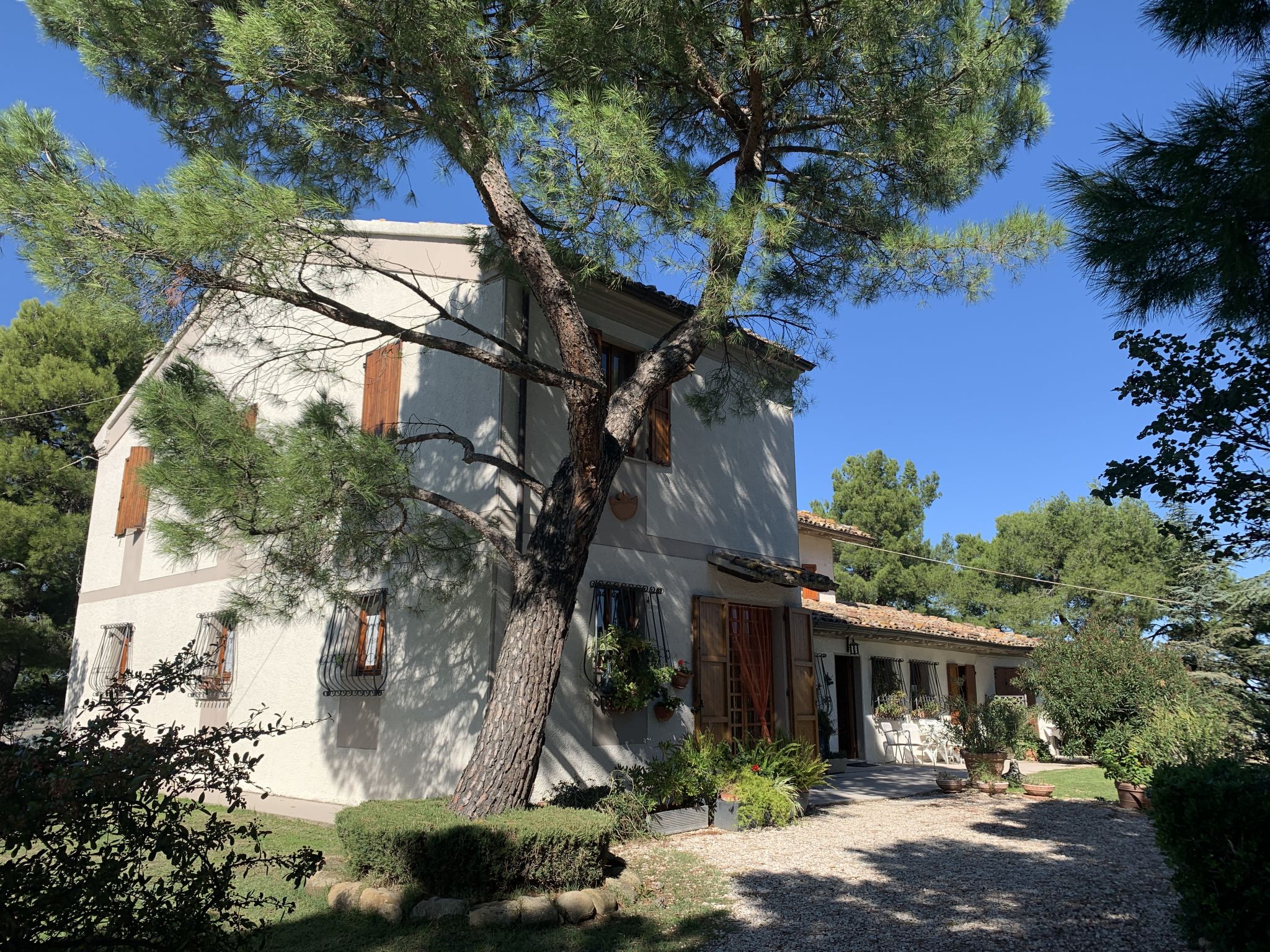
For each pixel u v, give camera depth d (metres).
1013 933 5.18
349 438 6.30
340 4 5.65
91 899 2.96
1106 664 11.77
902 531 29.25
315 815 9.03
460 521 8.50
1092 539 24.22
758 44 7.16
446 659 8.45
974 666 19.20
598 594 9.27
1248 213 3.57
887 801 10.75
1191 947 4.88
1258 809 4.55
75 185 5.24
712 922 5.45
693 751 8.96
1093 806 10.39
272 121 7.05
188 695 11.54
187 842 3.19
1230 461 4.31
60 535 17.47
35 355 18.88
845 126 8.22
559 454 9.30
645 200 6.38
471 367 9.16
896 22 7.18
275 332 10.24
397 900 5.48
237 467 5.95
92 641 14.23
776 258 6.80
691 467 10.98
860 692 15.84
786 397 9.41
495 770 6.40
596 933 5.21
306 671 10.02
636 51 7.12
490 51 6.49
